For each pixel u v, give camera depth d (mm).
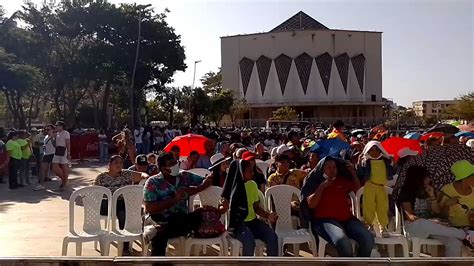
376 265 4242
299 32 110250
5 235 9672
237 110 93188
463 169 7352
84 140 30000
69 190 16109
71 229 7504
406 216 7441
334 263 4234
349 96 111562
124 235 7367
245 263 4254
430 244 7184
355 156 10102
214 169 9164
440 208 7520
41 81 40562
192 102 67375
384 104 113125
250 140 23516
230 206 7363
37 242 9109
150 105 72938
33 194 15258
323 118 102938
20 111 43625
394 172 10070
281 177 8992
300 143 14070
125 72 46312
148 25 46438
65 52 45594
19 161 16719
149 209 7219
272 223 7938
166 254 7332
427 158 8281
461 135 12719
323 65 110062
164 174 7316
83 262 4348
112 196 7805
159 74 49062
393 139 10234
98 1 44531
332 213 7152
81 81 46781
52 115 61125
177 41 48812
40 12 43438
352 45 112812
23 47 41781
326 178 7133
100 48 44156
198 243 7207
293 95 110375
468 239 7055
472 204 7406
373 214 7656
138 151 29953
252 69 113125
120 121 65000
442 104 164250
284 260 4250
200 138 11227
